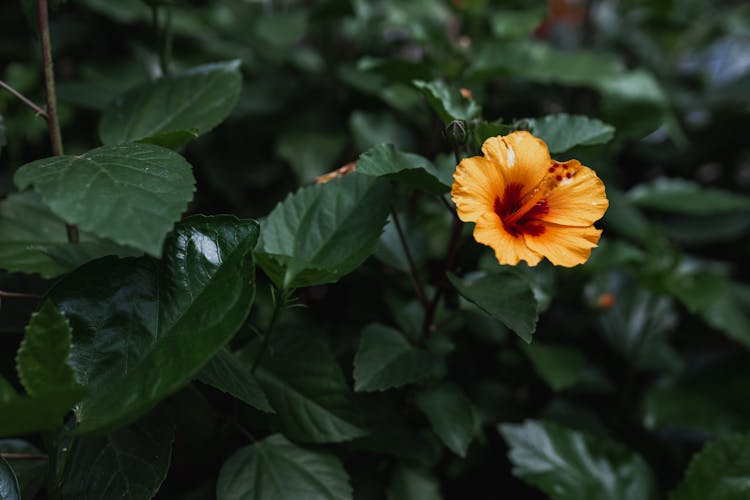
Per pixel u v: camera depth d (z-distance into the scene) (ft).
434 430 1.83
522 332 1.61
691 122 3.41
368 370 1.79
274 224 1.74
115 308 1.53
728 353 2.68
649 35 3.44
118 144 1.56
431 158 2.46
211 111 1.87
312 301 2.37
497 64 2.38
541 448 2.11
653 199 2.62
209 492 1.81
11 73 2.43
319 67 2.81
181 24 2.61
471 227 2.01
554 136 1.81
